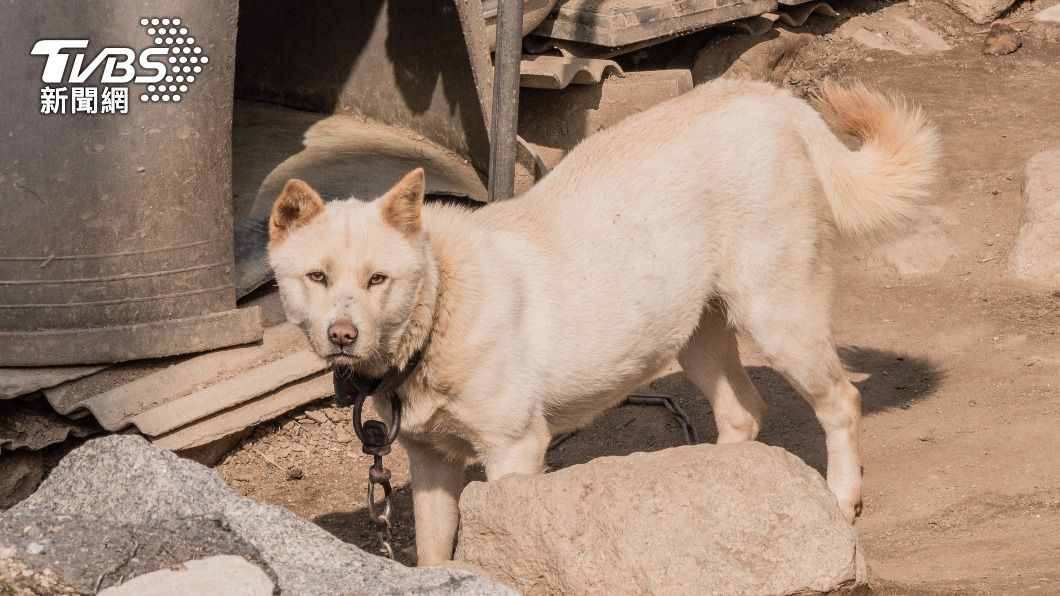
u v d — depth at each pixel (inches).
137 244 210.1
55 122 203.5
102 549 124.9
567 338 162.2
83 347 209.8
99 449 141.8
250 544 128.2
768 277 176.4
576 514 134.2
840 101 193.5
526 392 158.1
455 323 152.2
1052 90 335.9
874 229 189.2
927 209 277.7
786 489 133.9
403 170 261.1
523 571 135.4
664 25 316.8
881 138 188.9
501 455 159.8
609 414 232.7
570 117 310.2
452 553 174.6
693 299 173.9
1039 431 195.2
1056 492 175.6
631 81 307.3
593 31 309.1
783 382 238.7
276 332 227.8
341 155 264.4
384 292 145.6
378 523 162.6
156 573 121.0
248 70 312.5
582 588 129.8
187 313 216.2
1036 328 239.3
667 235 168.6
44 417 211.0
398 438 167.0
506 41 230.4
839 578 127.2
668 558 128.7
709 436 223.5
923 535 169.9
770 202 175.0
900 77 350.0
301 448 225.5
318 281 145.9
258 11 305.1
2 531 127.7
